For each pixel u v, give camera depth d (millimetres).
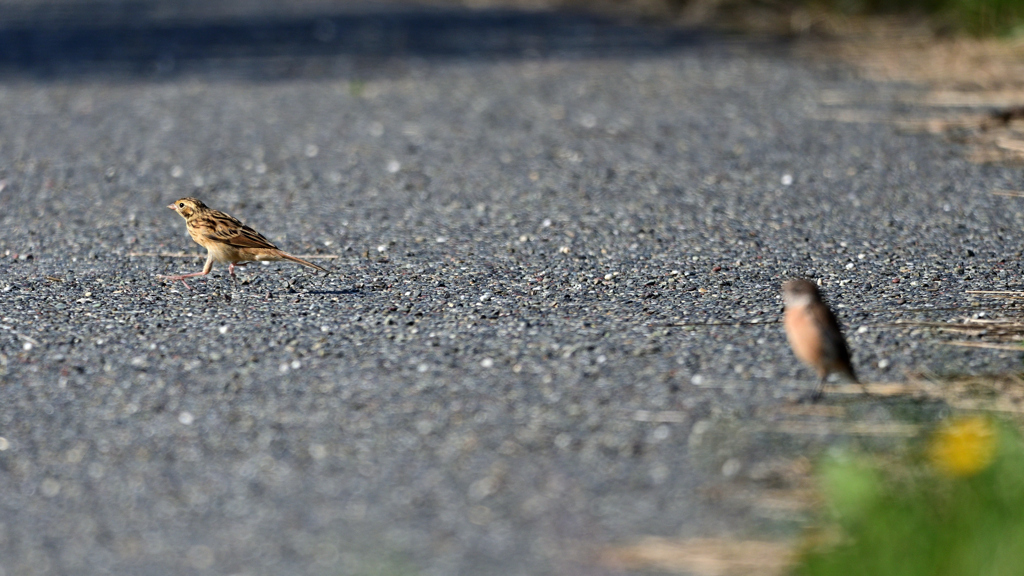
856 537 11023
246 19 61281
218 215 19969
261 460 13195
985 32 46375
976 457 11516
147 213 25797
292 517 11945
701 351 16250
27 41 54406
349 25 58562
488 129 34438
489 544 11383
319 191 27578
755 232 23219
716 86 40531
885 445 13188
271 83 43094
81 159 31234
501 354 16266
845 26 51688
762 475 12594
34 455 13406
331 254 22344
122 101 39812
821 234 22969
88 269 21578
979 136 31500
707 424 13852
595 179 28109
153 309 18938
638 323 17594
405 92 40875
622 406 14398
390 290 19859
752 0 57250
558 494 12289
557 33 54719
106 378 15703
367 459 13156
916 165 28625
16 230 24375
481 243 22828
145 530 11773
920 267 20547
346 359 16234
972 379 15078
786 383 15055
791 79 41344
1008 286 19234
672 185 27328
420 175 28938
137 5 68250
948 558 10359
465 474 12758
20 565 11172
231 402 14797
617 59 47062
